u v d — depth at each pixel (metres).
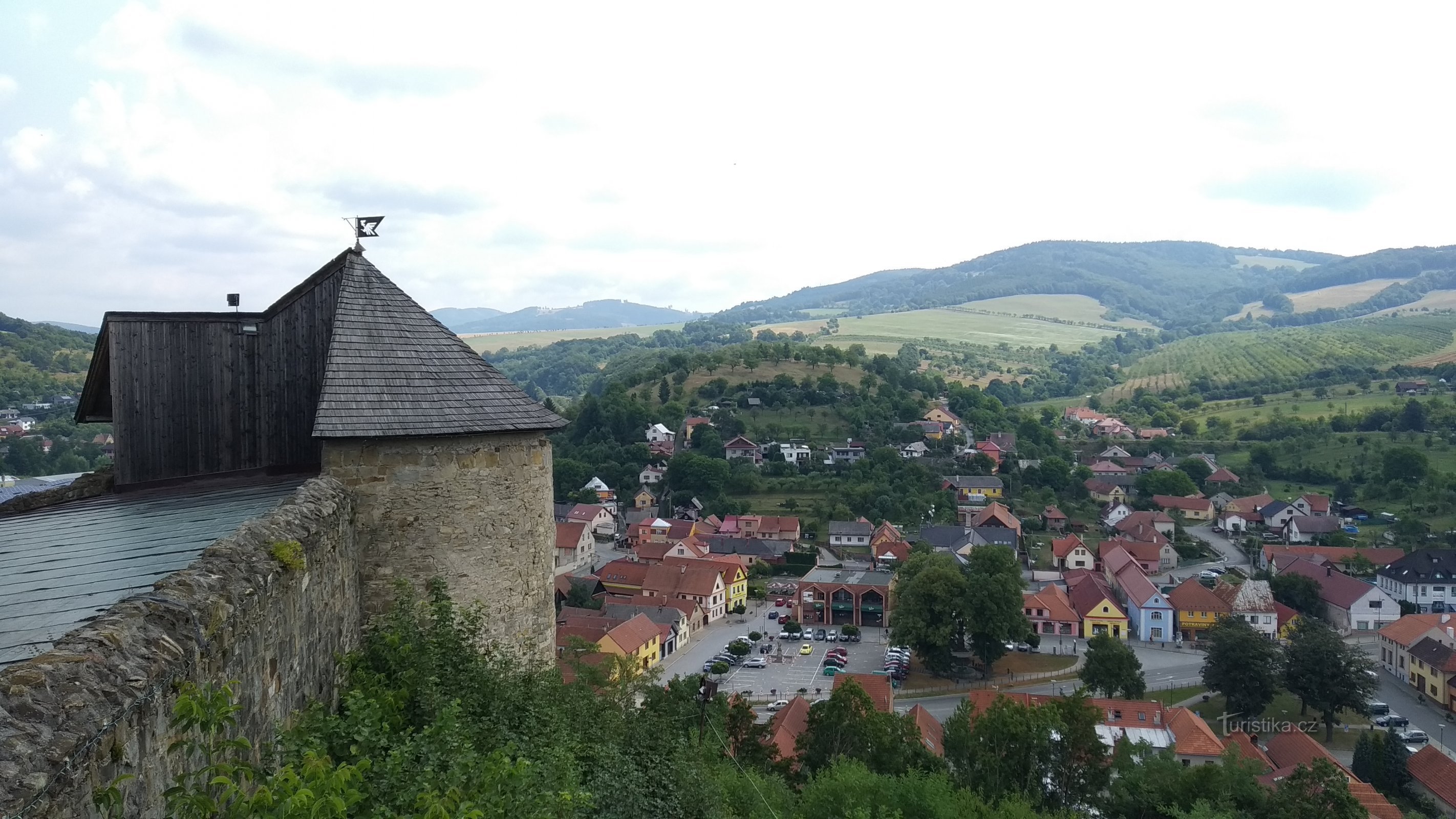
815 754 36.88
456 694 11.07
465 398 13.54
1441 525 110.00
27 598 7.11
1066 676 70.06
